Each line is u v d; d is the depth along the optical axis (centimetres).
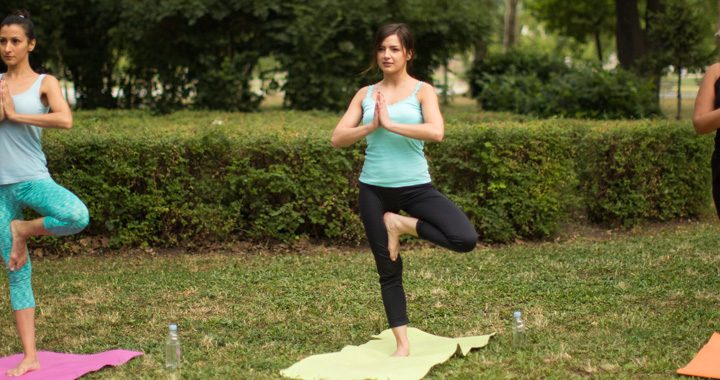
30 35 438
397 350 462
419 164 448
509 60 1842
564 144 780
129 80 1664
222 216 741
